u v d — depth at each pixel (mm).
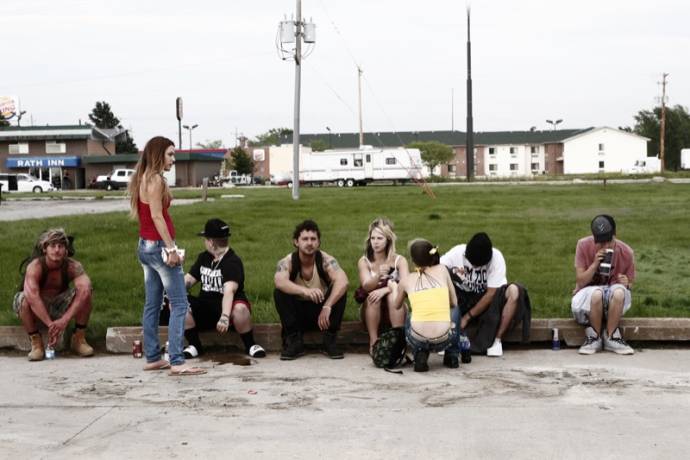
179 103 82938
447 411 5832
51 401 6234
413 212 23594
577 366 7352
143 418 5727
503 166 113062
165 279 7090
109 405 6105
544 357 7789
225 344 8227
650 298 9672
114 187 66812
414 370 7211
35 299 7684
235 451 4953
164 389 6621
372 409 5918
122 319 8719
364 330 8234
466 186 50844
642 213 23094
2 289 10406
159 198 6902
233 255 7992
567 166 110000
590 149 109562
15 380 6977
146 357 7391
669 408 5855
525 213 23344
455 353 7336
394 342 7262
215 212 22250
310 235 7777
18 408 6023
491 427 5398
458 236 16453
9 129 78438
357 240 15664
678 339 8125
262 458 4816
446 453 4867
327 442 5109
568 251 14375
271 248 14430
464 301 7973
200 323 8094
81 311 7934
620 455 4797
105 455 4902
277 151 106188
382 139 118500
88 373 7258
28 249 13484
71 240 7992
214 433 5336
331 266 7879
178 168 77438
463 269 7930
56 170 77188
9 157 78125
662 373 7031
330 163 61281
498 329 7910
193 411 5906
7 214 24594
